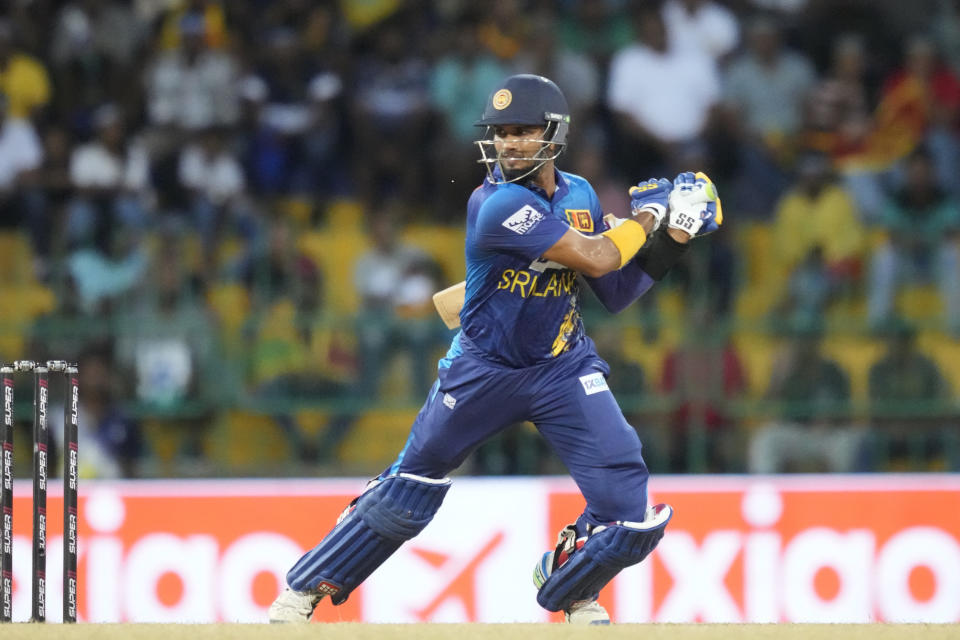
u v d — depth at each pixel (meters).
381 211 33.47
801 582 25.28
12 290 33.16
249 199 34.19
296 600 16.27
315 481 25.56
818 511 25.44
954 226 33.38
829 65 38.66
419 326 29.97
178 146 35.25
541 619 24.88
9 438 16.47
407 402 29.77
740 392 29.77
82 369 30.30
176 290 31.70
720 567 25.23
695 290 30.98
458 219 34.81
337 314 31.09
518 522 25.12
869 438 29.77
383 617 24.80
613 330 29.86
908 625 14.30
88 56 37.41
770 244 33.66
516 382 15.41
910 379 30.16
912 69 36.88
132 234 32.53
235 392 30.11
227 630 13.70
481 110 35.06
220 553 25.27
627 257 15.12
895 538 25.45
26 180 35.03
